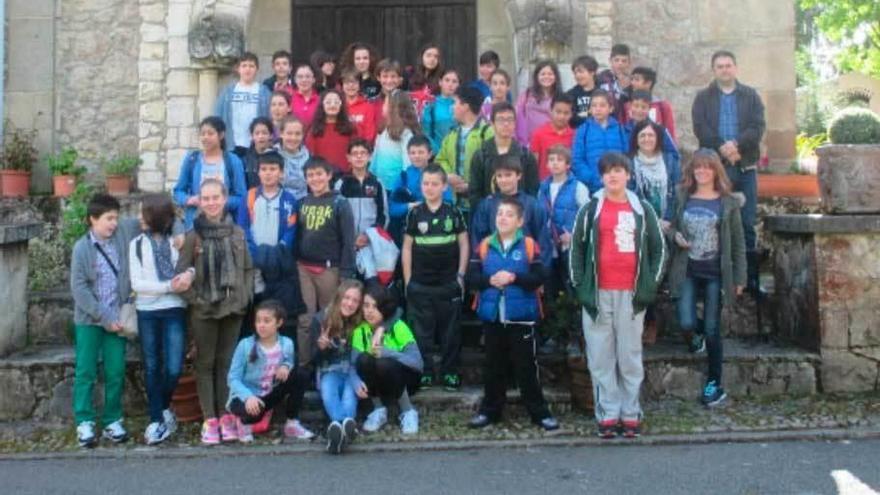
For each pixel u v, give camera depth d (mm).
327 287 5352
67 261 6961
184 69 8094
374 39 8969
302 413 5250
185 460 4660
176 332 4973
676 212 5492
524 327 4984
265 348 4934
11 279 5844
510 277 4887
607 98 5812
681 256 5445
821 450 4617
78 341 4941
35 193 8680
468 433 4945
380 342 4938
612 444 4781
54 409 5465
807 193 7879
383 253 5535
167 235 5016
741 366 5621
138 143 8641
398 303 5555
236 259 4996
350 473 4367
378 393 5051
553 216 5613
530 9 7867
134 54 8719
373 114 6547
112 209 4984
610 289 4844
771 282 6797
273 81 7062
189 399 5250
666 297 6141
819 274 5668
